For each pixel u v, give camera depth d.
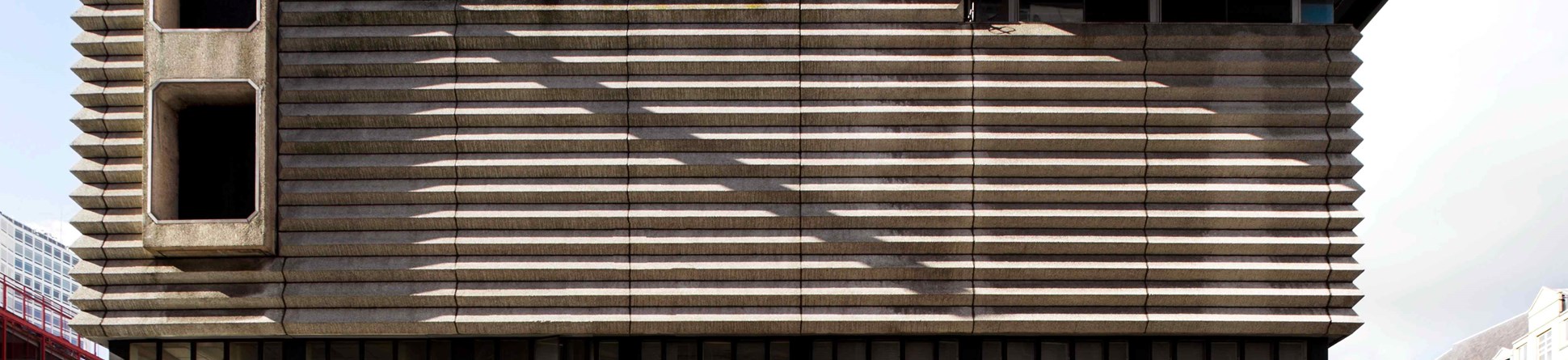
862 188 18.31
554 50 18.56
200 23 18.89
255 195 18.62
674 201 18.50
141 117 18.38
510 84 18.38
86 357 34.62
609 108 18.42
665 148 18.44
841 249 18.45
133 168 18.42
